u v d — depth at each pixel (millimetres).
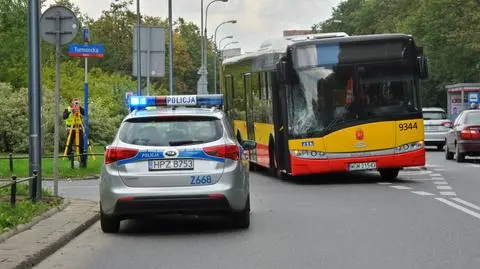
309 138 18625
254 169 24391
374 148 18562
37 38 13977
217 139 11156
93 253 9883
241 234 11227
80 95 42344
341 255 9391
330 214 13258
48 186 19516
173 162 10984
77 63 49969
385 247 9898
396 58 18672
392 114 18609
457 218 12562
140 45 30156
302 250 9797
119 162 11023
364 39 18656
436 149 38938
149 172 10969
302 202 15188
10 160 21984
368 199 15516
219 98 14727
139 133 11188
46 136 31406
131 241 10828
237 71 25953
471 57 64125
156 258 9461
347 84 18578
